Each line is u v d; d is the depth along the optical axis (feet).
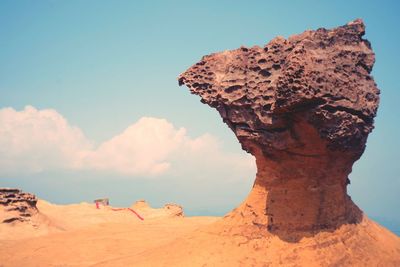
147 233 103.81
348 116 58.18
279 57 64.49
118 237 99.25
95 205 175.01
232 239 64.95
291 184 64.90
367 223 68.74
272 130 63.21
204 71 70.59
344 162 64.75
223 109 68.08
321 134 58.39
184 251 66.39
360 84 62.13
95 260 82.79
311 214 63.36
